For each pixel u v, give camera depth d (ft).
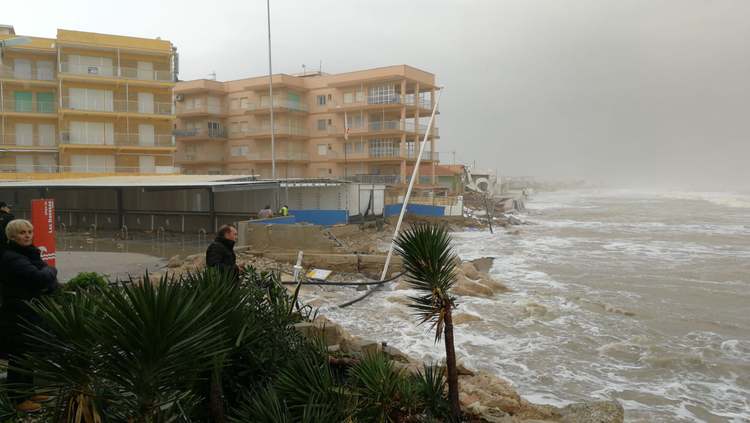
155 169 157.69
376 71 181.98
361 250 73.92
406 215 133.90
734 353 38.37
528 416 21.72
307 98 199.52
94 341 8.11
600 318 47.60
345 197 111.14
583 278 68.90
